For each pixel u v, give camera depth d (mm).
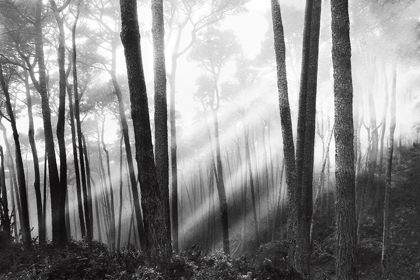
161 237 7004
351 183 6609
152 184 6988
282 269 8219
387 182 16250
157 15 9156
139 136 6953
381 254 16453
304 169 9711
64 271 7867
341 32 6672
